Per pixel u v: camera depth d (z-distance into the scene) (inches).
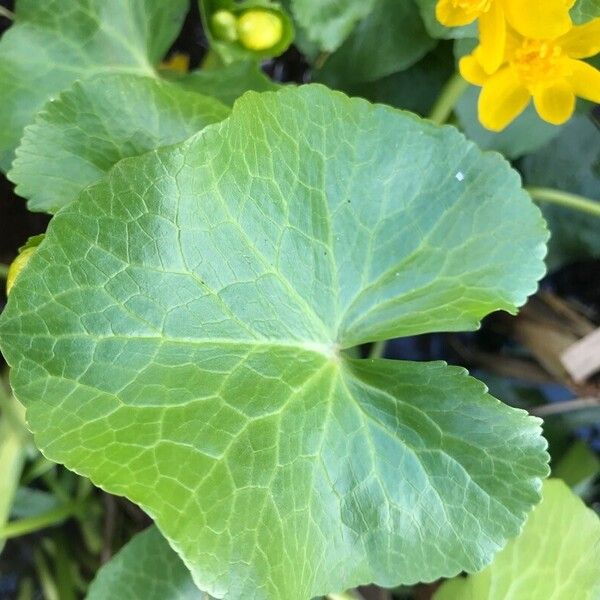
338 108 4.9
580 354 7.7
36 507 7.9
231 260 4.4
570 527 5.9
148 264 4.1
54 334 4.0
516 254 5.3
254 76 6.1
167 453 4.0
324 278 4.9
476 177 5.3
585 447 8.0
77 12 6.0
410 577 4.8
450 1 5.2
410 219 5.2
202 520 3.9
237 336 4.5
